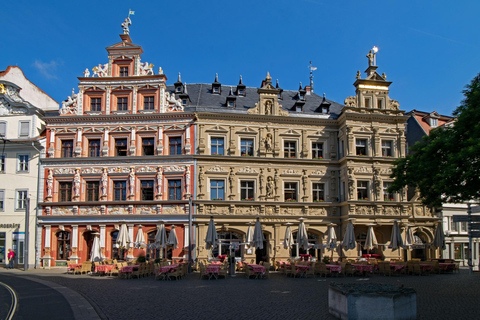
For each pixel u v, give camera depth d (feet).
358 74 149.28
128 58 147.33
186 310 55.52
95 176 140.05
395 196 142.20
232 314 52.65
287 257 138.82
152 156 138.82
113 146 142.20
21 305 59.82
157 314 52.85
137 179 139.44
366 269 110.01
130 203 137.49
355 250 141.28
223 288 80.23
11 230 140.87
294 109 153.17
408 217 140.05
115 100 145.07
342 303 47.52
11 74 169.17
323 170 146.10
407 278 103.45
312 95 170.91
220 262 120.47
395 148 146.00
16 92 150.71
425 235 148.97
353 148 142.31
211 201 136.87
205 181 138.92
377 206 139.33
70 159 140.15
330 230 124.77
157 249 136.26
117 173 139.44
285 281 94.58
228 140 142.20
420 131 163.84
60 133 143.02
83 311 54.85
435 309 55.83
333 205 143.95
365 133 144.05
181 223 135.95
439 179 81.05
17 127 147.84
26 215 133.59
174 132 141.90
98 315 52.34
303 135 146.82
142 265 105.29
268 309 55.98
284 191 143.74
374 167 141.79
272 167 143.13
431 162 84.28
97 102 145.48
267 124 145.18
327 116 152.35
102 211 137.39
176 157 139.03
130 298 66.44
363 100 147.13
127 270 101.30
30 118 148.25
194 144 140.67
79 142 141.79
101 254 127.03
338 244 131.13
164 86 144.36
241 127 143.74
